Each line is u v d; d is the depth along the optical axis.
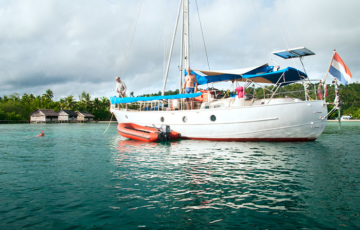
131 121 17.59
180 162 8.49
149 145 13.27
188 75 15.67
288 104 12.08
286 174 6.77
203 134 14.34
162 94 18.00
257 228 3.63
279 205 4.52
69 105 94.31
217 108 13.64
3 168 7.77
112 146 13.41
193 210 4.30
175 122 15.22
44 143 15.67
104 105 99.69
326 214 4.11
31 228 3.63
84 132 28.06
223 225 3.73
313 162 8.38
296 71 12.61
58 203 4.64
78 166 8.00
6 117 69.19
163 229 3.60
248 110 12.76
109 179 6.31
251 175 6.68
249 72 13.68
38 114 74.31
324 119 12.34
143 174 6.83
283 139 12.86
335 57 11.70
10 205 4.54
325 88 12.40
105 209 4.34
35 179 6.36
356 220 3.87
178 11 17.52
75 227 3.67
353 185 5.70
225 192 5.26
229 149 11.26
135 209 4.35
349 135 20.30
